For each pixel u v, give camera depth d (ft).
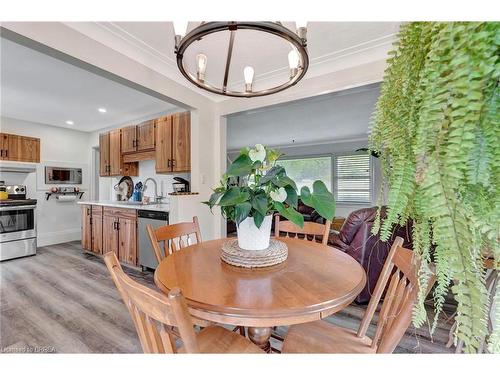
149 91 7.98
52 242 15.57
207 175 10.45
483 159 1.26
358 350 3.42
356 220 7.59
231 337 3.63
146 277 10.06
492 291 1.56
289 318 2.65
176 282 3.33
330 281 3.38
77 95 10.55
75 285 9.11
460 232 1.33
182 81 9.00
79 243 15.88
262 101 9.53
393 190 1.64
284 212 3.77
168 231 5.63
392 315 3.20
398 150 1.65
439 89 1.32
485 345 1.46
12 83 9.40
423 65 1.49
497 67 1.16
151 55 7.32
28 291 8.59
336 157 21.86
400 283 3.34
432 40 1.40
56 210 15.84
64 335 6.09
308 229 6.40
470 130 1.26
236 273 3.65
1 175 13.78
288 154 24.07
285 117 14.19
